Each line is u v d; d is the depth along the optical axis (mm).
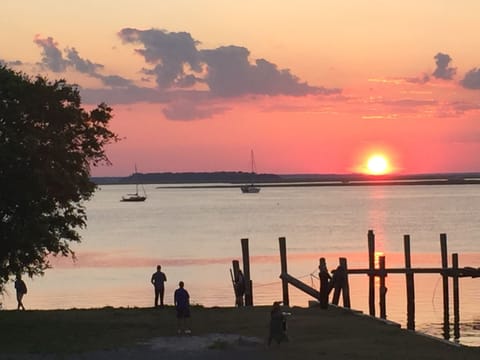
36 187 31172
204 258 88375
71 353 26359
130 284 67062
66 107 33156
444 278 47281
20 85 31938
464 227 129375
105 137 34375
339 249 95500
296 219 163750
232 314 36250
